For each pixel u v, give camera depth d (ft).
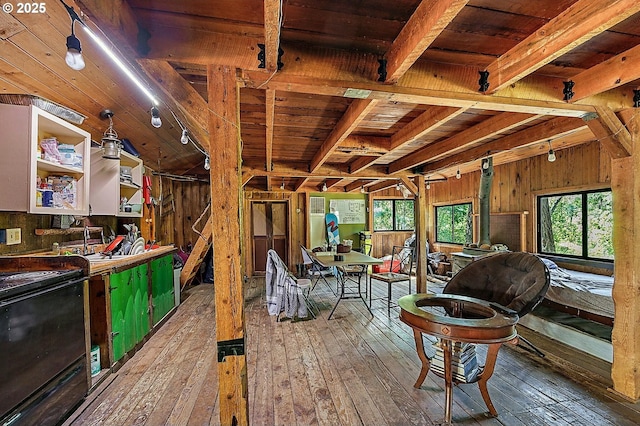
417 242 15.97
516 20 4.46
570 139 11.87
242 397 4.89
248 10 4.23
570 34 4.18
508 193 15.84
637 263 6.91
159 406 6.85
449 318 6.28
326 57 5.16
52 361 5.95
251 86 5.26
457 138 10.26
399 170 14.42
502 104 6.15
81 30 5.88
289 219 23.26
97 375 7.85
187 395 7.29
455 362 7.01
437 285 18.88
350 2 4.01
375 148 10.60
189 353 9.57
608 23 3.84
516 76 5.21
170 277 13.10
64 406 6.27
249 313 13.61
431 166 14.78
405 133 9.38
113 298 8.39
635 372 6.91
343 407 6.79
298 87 5.30
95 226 10.83
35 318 5.52
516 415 6.48
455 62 5.73
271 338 10.75
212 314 13.43
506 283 8.89
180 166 17.88
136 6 4.21
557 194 13.37
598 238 11.80
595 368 8.43
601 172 11.48
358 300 15.70
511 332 6.10
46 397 5.75
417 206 15.87
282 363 8.87
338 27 4.60
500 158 15.17
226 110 4.84
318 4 4.03
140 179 12.25
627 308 7.00
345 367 8.63
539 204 14.24
